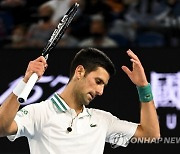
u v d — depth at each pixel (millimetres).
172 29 19016
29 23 18750
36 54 15617
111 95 15367
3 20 18734
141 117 9336
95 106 15344
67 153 8828
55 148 8828
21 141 15203
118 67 15438
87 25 18688
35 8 18953
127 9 19453
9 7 19000
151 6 19469
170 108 15266
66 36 18250
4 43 18141
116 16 19172
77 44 18312
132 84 15367
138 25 19078
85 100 9016
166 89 15344
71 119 9016
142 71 9203
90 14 19031
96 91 8953
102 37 18625
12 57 15586
